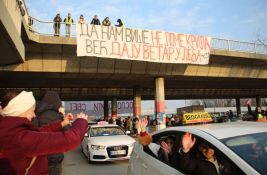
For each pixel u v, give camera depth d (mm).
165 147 4719
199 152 4109
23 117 2299
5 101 2518
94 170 11312
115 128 14633
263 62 32031
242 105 104625
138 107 38469
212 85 41750
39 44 21734
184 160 3922
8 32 12945
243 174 3193
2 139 2162
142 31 23984
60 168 5000
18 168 2238
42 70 23609
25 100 2406
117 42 22938
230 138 3834
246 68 32969
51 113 4676
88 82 33562
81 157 15125
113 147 12391
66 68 24312
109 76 28281
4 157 2191
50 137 2186
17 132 2178
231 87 45844
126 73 26578
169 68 28469
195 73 29906
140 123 4637
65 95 42719
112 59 25406
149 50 24141
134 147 5707
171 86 40438
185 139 3865
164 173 4277
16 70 23031
